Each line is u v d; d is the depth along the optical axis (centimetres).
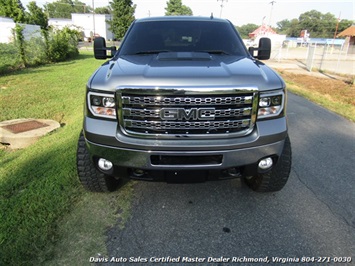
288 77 1314
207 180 244
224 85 214
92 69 1323
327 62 2209
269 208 279
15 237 229
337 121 574
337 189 313
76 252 221
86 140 238
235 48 337
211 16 402
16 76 1095
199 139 224
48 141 431
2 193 292
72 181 315
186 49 330
